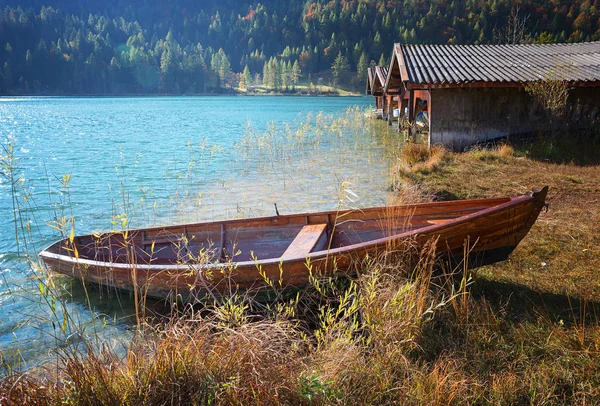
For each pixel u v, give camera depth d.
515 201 6.02
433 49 22.00
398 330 4.62
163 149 23.17
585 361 4.22
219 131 32.94
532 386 3.96
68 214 11.62
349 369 4.08
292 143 22.62
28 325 5.96
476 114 18.02
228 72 188.00
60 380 3.85
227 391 3.60
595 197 10.38
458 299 5.46
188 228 7.80
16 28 195.38
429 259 6.00
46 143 26.31
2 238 9.86
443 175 13.16
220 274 5.93
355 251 5.85
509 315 5.18
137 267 6.11
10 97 157.62
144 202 12.62
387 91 27.88
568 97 17.66
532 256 7.03
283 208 11.55
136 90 179.88
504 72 17.95
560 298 5.61
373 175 14.99
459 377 4.14
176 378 3.76
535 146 16.39
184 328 4.29
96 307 6.48
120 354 5.14
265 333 4.20
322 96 152.50
